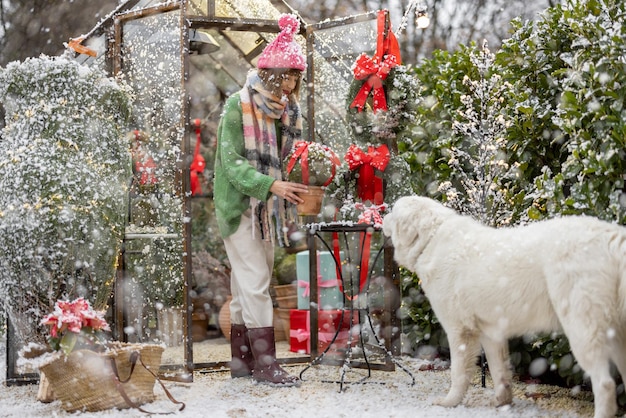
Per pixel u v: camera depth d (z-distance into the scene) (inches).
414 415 130.6
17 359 176.2
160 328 178.7
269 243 170.4
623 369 119.1
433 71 210.2
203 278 252.5
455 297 132.0
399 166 179.6
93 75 164.2
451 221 136.6
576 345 113.4
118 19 187.6
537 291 120.6
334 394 151.6
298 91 174.1
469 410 133.7
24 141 156.6
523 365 165.5
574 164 142.3
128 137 185.5
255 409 139.0
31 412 142.2
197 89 256.5
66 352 134.8
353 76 183.5
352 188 180.4
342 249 194.5
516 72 173.2
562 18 156.4
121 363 139.3
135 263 181.9
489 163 169.0
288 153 173.2
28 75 159.0
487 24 442.3
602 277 112.3
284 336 236.7
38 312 155.5
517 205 169.0
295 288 231.6
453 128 187.3
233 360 173.5
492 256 126.8
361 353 185.2
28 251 152.5
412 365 186.1
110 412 136.9
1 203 155.3
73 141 158.2
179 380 171.5
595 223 118.2
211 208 263.6
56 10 368.5
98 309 162.4
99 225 157.6
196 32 211.6
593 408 136.6
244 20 184.5
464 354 134.6
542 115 163.3
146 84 183.5
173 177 177.3
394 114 173.9
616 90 132.9
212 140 268.7
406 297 193.8
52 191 152.7
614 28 134.1
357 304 189.6
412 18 428.8
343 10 435.8
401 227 140.1
